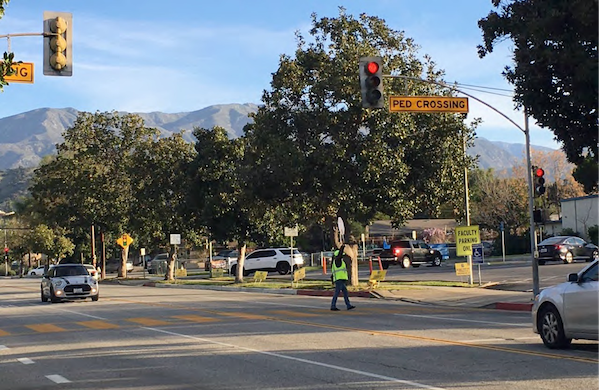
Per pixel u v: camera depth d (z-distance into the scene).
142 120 57.94
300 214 31.44
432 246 57.66
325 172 26.95
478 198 75.69
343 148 26.80
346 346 12.63
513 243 61.53
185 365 11.07
